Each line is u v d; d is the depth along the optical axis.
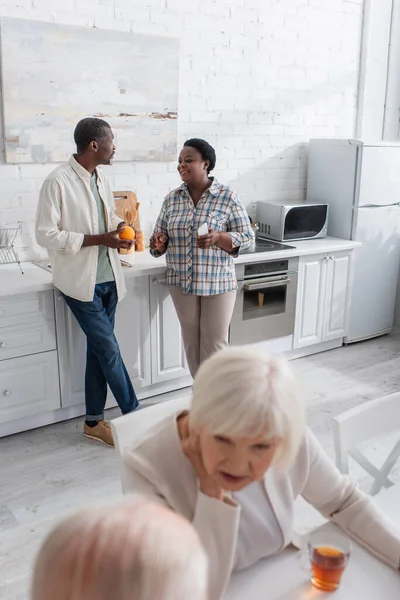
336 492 1.27
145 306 3.23
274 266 3.70
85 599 0.39
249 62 3.93
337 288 4.14
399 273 4.75
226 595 1.09
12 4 2.95
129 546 0.40
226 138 3.95
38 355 2.91
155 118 3.54
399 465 2.77
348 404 3.41
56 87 3.14
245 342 3.72
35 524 2.34
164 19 3.48
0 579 2.04
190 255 3.00
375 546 1.20
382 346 4.39
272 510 1.18
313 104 4.35
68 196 2.66
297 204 4.04
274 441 0.95
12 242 3.19
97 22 3.23
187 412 1.18
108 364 2.87
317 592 1.08
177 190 3.03
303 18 4.12
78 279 2.72
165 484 1.08
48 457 2.82
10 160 3.09
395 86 4.77
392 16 4.59
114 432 1.42
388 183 4.22
